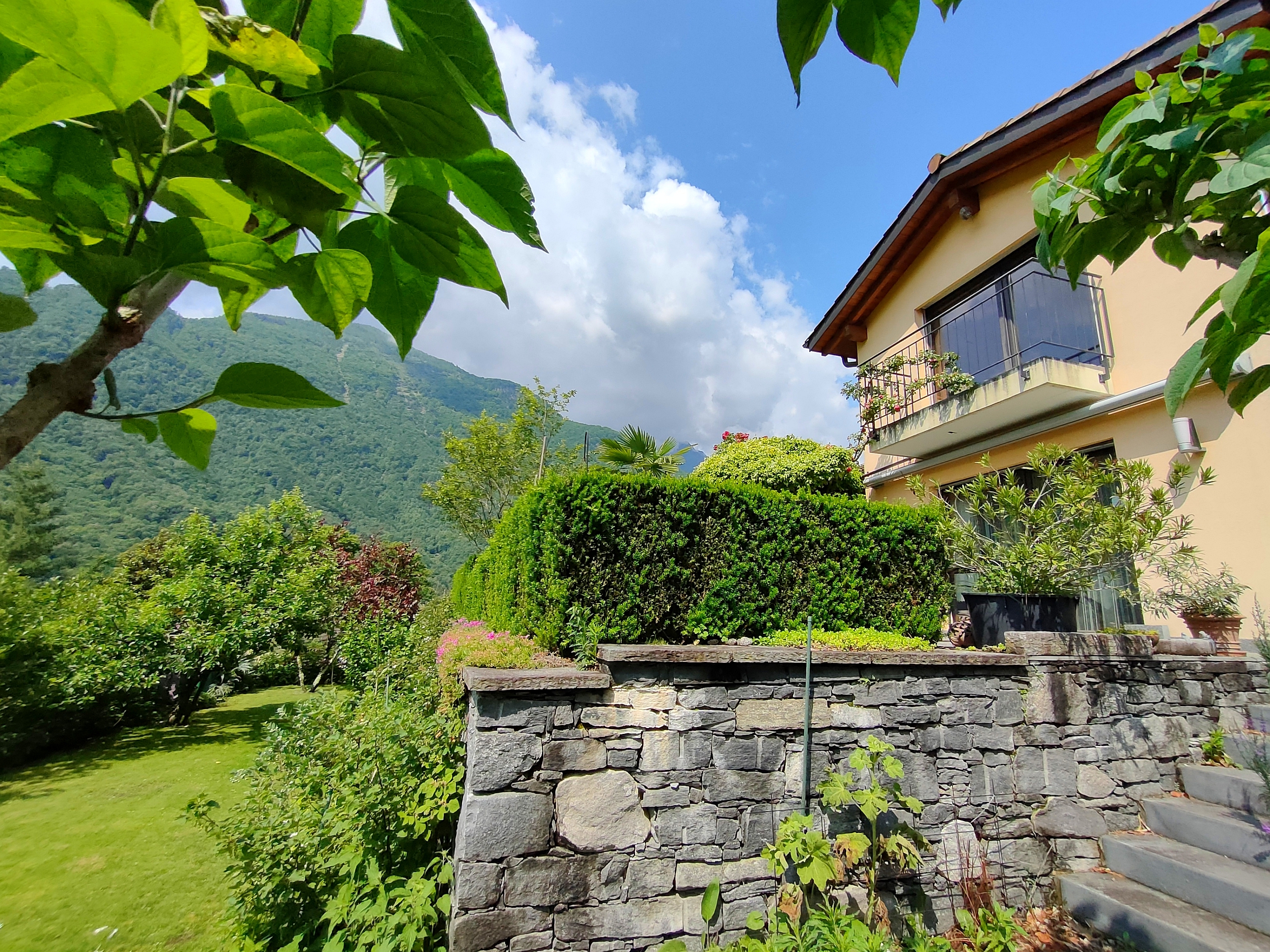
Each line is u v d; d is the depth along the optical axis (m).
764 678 3.53
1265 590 4.49
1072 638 4.10
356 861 3.02
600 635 3.66
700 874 3.21
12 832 5.29
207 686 10.40
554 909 2.94
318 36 0.64
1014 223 7.05
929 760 3.73
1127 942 3.19
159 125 0.54
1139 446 5.46
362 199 0.57
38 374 0.48
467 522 18.17
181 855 4.78
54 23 0.35
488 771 2.96
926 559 4.82
